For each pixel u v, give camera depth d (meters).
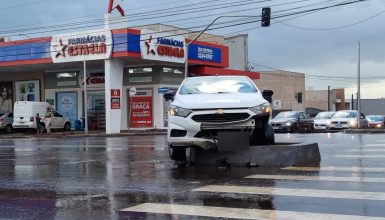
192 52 36.06
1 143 23.20
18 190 8.29
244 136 9.83
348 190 7.27
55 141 24.20
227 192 7.37
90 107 37.88
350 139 18.41
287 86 66.56
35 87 40.94
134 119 36.19
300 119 32.19
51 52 34.62
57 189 8.25
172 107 10.23
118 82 32.97
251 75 41.78
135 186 8.20
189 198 7.03
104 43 32.09
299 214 5.86
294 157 10.34
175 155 11.17
